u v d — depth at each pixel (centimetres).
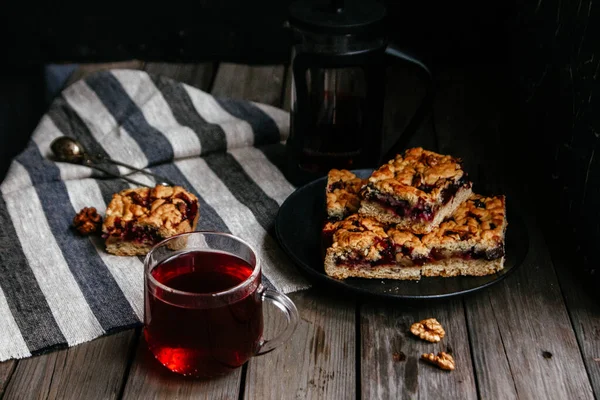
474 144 134
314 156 119
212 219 115
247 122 132
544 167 123
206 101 137
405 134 119
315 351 98
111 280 105
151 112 134
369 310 103
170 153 126
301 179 121
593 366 98
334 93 115
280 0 157
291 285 105
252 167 126
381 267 104
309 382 95
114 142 128
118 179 123
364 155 118
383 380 96
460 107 143
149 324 91
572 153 114
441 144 133
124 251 109
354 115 116
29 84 155
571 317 104
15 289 104
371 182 106
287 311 94
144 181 123
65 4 157
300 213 112
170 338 90
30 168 122
